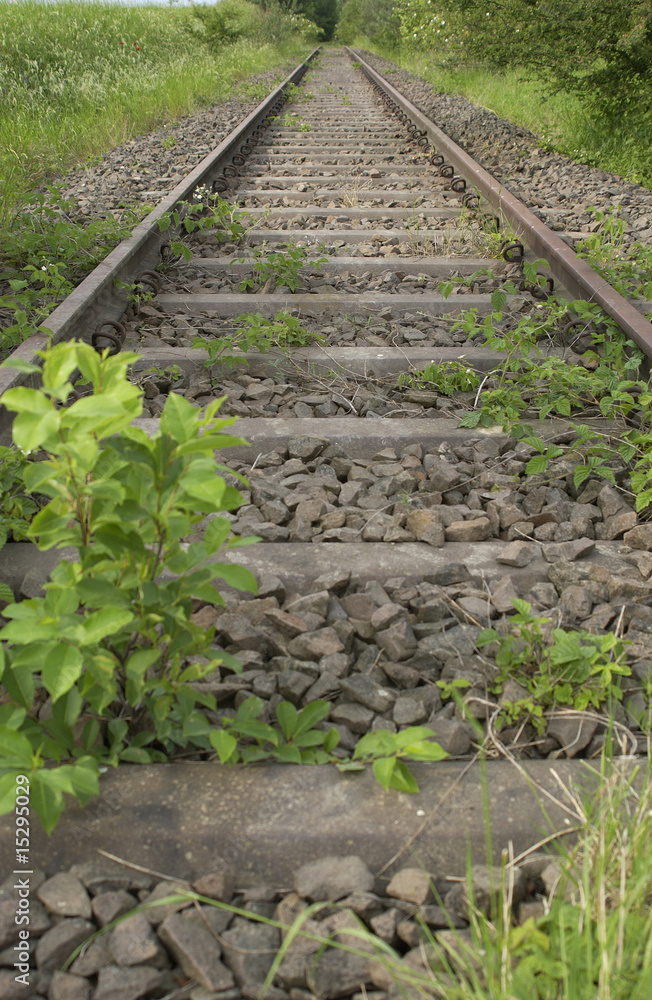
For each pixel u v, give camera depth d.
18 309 4.01
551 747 1.92
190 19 19.69
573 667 2.01
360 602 2.31
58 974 1.43
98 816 1.66
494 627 2.26
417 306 4.62
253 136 10.32
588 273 4.42
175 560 1.70
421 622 2.26
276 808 1.67
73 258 5.01
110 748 1.81
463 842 1.64
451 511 2.74
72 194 7.00
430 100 14.34
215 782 1.73
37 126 8.87
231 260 5.20
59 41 13.29
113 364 1.53
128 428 1.52
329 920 1.48
